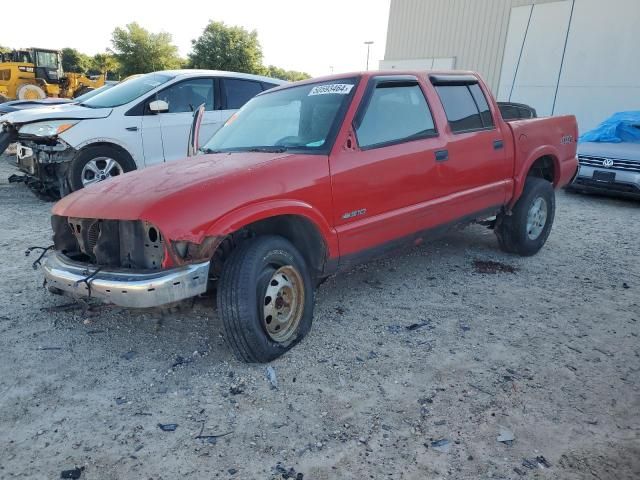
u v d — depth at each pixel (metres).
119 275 3.06
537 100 15.74
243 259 3.18
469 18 17.75
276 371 3.30
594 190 9.18
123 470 2.47
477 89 5.04
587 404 2.98
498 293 4.63
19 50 24.56
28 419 2.84
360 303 4.38
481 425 2.79
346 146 3.73
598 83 14.10
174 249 2.97
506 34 16.50
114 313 4.14
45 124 7.10
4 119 7.64
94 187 3.63
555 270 5.28
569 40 14.68
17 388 3.12
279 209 3.27
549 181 6.10
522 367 3.37
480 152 4.79
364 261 4.05
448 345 3.66
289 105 4.22
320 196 3.53
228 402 2.99
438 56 19.06
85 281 3.13
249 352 3.27
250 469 2.47
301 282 3.54
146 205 3.04
